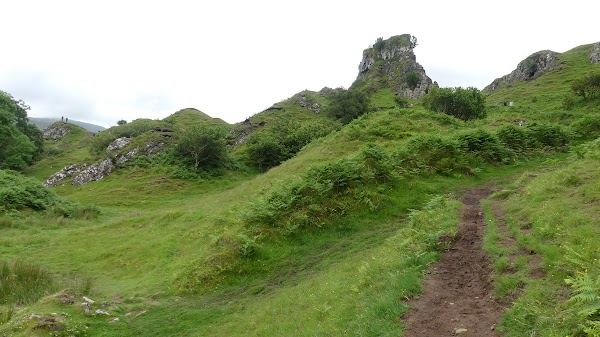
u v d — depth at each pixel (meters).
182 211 28.56
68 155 83.19
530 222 11.01
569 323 5.98
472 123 41.03
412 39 134.00
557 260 8.05
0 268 17.08
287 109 103.38
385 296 8.70
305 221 17.72
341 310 9.12
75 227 30.22
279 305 11.43
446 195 19.11
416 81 113.38
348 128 38.81
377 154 22.17
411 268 9.88
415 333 7.21
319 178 20.05
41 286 15.68
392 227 16.98
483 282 8.69
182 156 58.19
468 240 11.19
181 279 15.88
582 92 67.75
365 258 12.76
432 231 12.37
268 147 60.75
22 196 34.16
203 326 11.89
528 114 50.22
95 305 13.40
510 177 22.08
